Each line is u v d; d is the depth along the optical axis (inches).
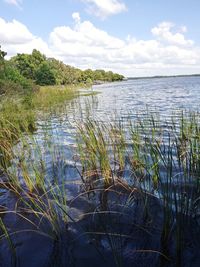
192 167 172.6
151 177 191.8
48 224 147.8
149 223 143.6
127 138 279.7
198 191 153.0
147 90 1505.9
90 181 201.3
